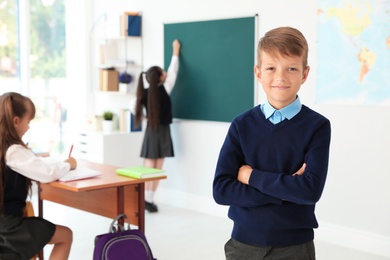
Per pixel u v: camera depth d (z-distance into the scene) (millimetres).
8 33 6848
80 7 7164
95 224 5488
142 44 6570
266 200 1886
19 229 3061
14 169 3059
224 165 1991
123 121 6629
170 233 5176
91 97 7277
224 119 5719
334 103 4801
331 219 4902
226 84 5664
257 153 1941
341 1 4676
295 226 1884
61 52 7266
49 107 7172
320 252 4645
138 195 3607
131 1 6656
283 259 1896
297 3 5000
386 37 4414
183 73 6102
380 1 4426
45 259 4395
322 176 1856
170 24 6180
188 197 6164
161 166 6117
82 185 3246
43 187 4316
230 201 1945
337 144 4809
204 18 5820
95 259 3182
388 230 4539
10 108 3053
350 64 4660
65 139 7188
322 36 4836
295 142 1896
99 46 6883
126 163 6508
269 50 1842
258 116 1967
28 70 6941
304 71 1928
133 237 3229
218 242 4902
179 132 6215
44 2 7074
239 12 5496
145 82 6543
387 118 4469
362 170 4664
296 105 1919
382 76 4465
